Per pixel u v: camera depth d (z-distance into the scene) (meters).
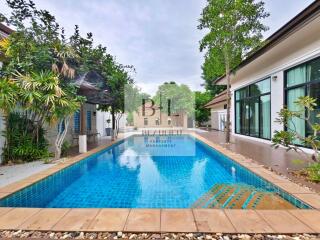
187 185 5.59
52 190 5.30
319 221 2.96
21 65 7.17
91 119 14.74
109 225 2.89
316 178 4.56
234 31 9.84
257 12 9.70
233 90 15.83
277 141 5.52
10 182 4.91
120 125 21.39
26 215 3.22
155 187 5.45
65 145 8.84
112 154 10.36
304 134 7.74
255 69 11.76
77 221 3.01
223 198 4.52
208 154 10.32
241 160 6.79
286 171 5.43
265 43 8.59
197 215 3.16
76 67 9.83
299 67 8.14
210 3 9.92
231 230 2.75
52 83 6.96
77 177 6.44
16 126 7.24
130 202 4.49
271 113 10.11
